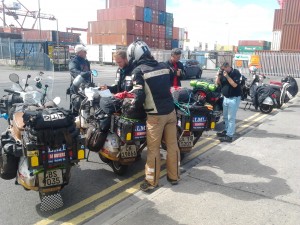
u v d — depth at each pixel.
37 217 3.55
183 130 4.81
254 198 3.77
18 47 28.22
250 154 5.43
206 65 34.00
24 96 4.47
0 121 7.66
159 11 47.22
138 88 3.89
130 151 4.36
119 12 45.28
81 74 5.68
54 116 3.34
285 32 26.03
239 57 22.53
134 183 4.50
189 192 3.95
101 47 42.50
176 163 4.21
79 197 4.05
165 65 4.18
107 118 4.43
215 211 3.47
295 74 24.45
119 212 3.63
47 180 3.39
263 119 8.79
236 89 6.21
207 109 4.92
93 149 4.66
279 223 3.22
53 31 42.16
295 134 6.78
